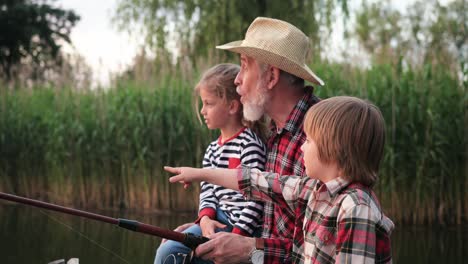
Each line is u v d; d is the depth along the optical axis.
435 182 6.66
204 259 2.48
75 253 4.28
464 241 5.75
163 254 2.75
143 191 7.66
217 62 8.30
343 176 1.88
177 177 2.36
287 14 12.03
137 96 7.90
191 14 12.47
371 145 1.87
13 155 8.81
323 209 1.91
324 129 1.89
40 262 4.09
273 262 2.37
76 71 8.81
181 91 7.86
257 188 2.32
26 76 9.82
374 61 7.57
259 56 2.51
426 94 6.98
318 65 7.76
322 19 11.59
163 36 12.23
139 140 7.68
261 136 2.82
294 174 2.44
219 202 2.84
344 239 1.78
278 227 2.47
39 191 8.81
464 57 7.32
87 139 8.14
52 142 8.45
